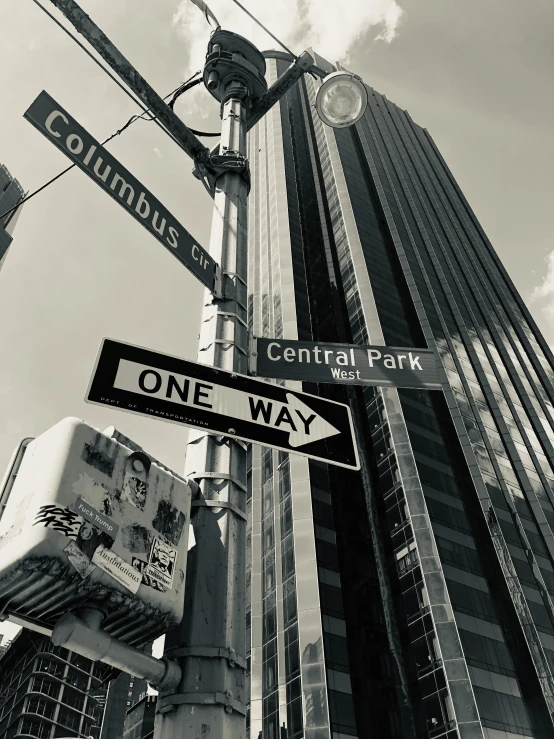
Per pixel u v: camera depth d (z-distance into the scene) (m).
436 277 92.81
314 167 111.88
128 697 62.62
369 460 63.56
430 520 54.44
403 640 49.44
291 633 51.03
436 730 43.09
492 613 50.16
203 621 3.47
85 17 5.23
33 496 3.02
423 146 138.75
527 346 97.81
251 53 7.70
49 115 4.48
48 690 98.12
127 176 4.87
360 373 5.52
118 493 3.32
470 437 66.12
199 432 4.45
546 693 45.84
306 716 44.38
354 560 56.53
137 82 5.63
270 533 62.03
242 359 5.03
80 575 2.89
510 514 60.62
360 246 87.12
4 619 2.99
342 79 7.60
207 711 3.13
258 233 104.75
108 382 3.91
